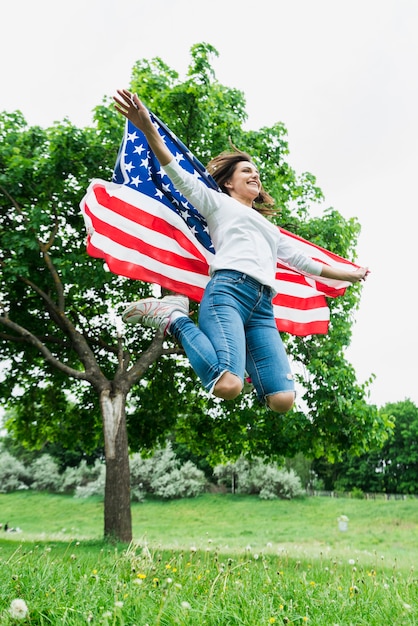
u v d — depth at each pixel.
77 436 15.89
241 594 2.94
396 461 69.31
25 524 40.03
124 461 11.57
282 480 53.22
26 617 2.33
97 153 12.09
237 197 3.64
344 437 13.73
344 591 3.41
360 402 12.81
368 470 70.62
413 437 68.69
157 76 12.90
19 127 13.70
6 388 14.91
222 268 3.09
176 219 4.51
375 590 3.49
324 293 5.14
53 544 10.26
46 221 11.55
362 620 2.60
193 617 2.33
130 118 3.00
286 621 2.34
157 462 54.84
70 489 57.72
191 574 3.69
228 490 57.56
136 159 4.62
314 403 13.09
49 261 12.28
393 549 23.95
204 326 2.98
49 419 15.77
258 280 3.07
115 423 11.76
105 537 10.65
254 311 3.10
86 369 12.27
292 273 5.02
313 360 12.77
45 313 14.38
